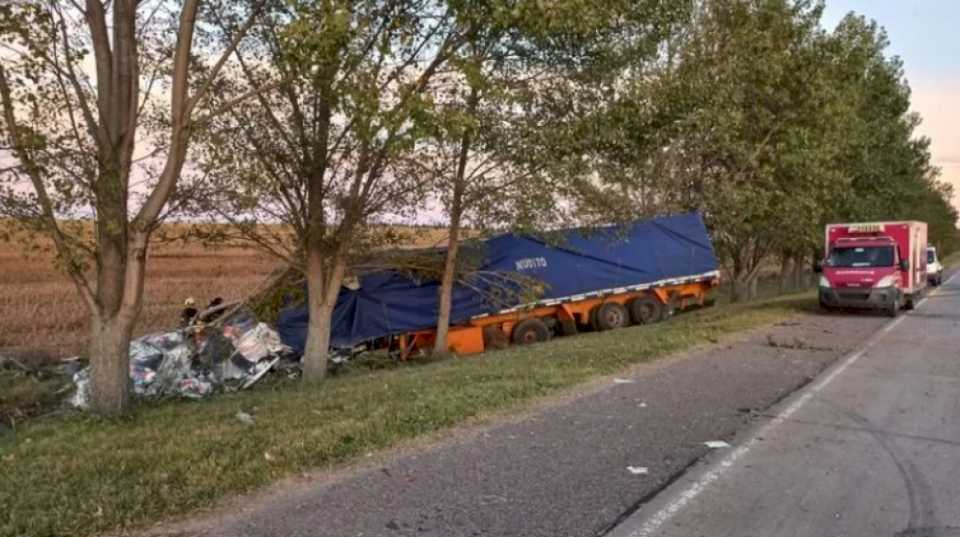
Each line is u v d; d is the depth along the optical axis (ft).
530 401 27.48
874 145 104.58
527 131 43.04
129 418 26.40
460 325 58.85
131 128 28.07
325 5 22.79
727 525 15.85
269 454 19.44
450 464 19.56
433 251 55.88
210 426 23.35
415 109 25.85
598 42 40.40
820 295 70.18
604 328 65.26
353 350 55.31
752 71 65.62
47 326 57.93
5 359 45.27
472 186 48.16
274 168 40.52
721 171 70.03
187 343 45.44
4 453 20.49
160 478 17.48
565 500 17.10
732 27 66.90
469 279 57.52
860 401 28.76
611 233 60.80
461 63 30.96
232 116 37.86
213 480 17.39
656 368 35.63
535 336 61.31
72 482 17.12
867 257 70.49
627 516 16.26
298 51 24.80
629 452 20.98
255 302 52.65
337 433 21.70
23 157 25.38
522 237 59.00
